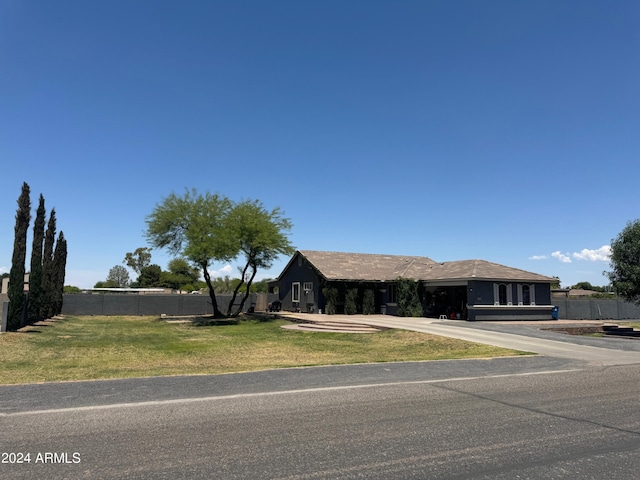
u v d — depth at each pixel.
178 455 5.41
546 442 6.00
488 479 4.83
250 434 6.21
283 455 5.45
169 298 38.88
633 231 31.47
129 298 38.19
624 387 9.70
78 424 6.58
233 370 11.87
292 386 9.40
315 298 34.06
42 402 7.84
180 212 32.41
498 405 7.96
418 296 31.55
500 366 12.61
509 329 23.11
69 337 21.55
